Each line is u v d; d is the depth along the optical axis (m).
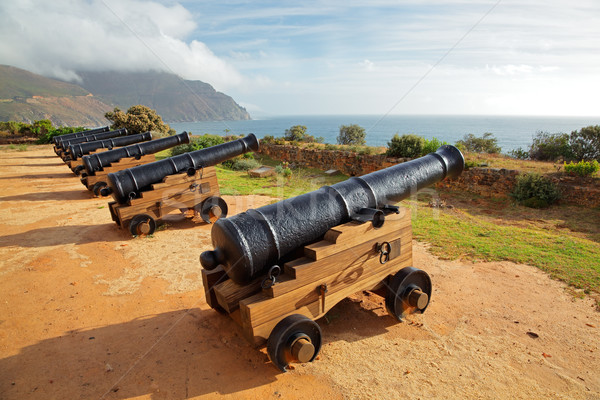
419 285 3.78
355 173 15.45
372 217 3.50
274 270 2.94
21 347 3.29
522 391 2.69
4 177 13.44
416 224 7.32
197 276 4.86
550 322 3.65
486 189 10.95
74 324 3.68
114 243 6.19
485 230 6.88
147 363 3.04
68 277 4.81
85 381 2.83
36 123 34.00
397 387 2.74
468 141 22.08
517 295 4.23
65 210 8.55
